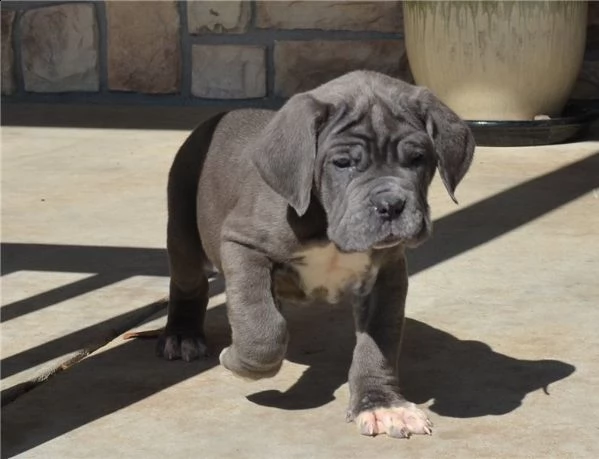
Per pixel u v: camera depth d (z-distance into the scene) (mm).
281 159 4094
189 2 11352
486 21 9227
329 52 11109
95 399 4688
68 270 6426
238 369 4402
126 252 6742
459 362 4988
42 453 4188
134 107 11547
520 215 7359
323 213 4223
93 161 9227
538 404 4543
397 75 11000
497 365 4945
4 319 5641
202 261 5094
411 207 3920
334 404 4590
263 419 4449
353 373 4457
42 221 7457
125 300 5906
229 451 4172
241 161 4551
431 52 9523
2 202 7957
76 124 10781
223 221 4621
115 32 11594
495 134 9375
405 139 4051
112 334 5422
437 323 5461
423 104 4176
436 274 6207
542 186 8078
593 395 4617
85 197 8062
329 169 4074
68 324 5559
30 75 11836
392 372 4426
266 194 4312
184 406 4594
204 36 11406
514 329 5363
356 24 11031
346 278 4445
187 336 5164
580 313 5543
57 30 11719
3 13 11766
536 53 9258
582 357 5016
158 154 9438
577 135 9656
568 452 4117
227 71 11406
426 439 4242
